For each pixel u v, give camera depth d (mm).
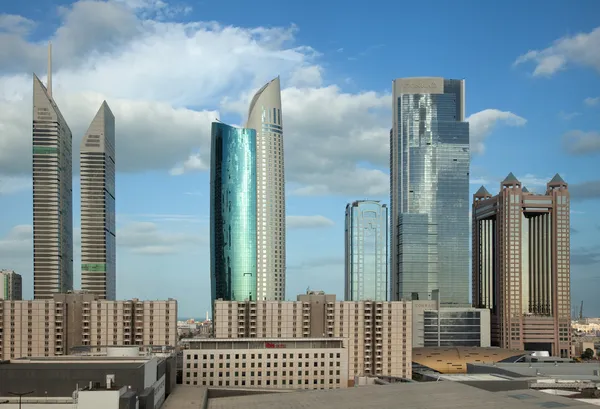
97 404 132000
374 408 173625
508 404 167125
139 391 149000
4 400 142500
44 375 145875
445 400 177875
